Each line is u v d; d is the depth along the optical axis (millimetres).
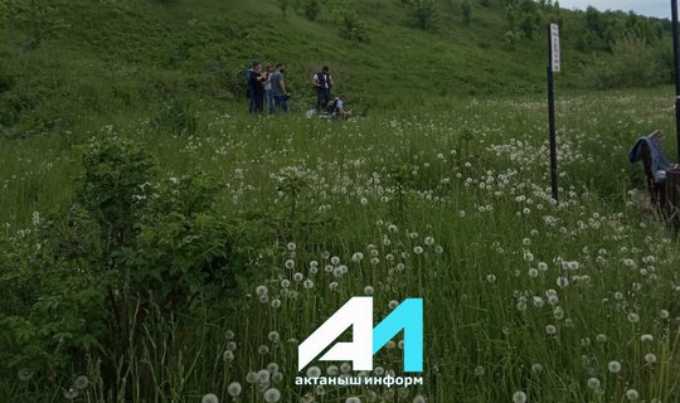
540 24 68062
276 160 8867
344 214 5246
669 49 44406
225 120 14875
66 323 2578
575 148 9312
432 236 4480
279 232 4207
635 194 6566
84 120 14828
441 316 3283
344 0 53906
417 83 37188
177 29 32219
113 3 31406
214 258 2961
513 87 42375
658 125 11039
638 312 3354
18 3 27266
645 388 2707
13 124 15008
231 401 2775
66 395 2559
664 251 4426
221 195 5543
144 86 21109
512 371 2855
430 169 7625
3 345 2658
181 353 2822
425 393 2766
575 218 5406
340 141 11000
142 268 2775
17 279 3096
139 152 3314
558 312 3045
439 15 62750
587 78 45688
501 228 4816
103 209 3170
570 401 2604
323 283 3799
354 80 33594
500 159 8242
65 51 24938
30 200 6902
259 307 3258
